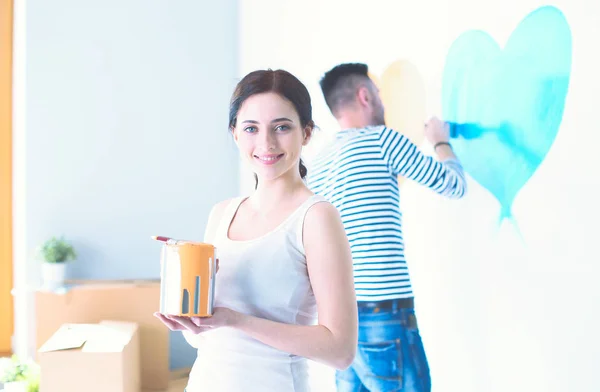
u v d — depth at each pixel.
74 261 3.06
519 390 1.61
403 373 1.94
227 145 3.32
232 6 3.37
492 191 1.70
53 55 3.04
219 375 1.12
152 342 2.71
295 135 1.13
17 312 3.12
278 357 1.12
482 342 1.74
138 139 3.18
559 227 1.48
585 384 1.41
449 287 1.88
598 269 1.37
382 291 1.94
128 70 3.17
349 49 2.39
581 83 1.42
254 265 1.13
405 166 1.92
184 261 1.02
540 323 1.54
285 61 2.90
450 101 1.86
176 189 3.24
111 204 3.13
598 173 1.37
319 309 1.09
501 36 1.67
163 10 3.23
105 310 2.72
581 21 1.42
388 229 1.96
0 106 3.21
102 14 3.12
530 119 1.57
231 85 3.35
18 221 3.14
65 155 3.05
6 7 3.21
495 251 1.70
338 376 2.14
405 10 2.06
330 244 1.09
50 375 2.13
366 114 2.22
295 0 2.79
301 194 1.17
